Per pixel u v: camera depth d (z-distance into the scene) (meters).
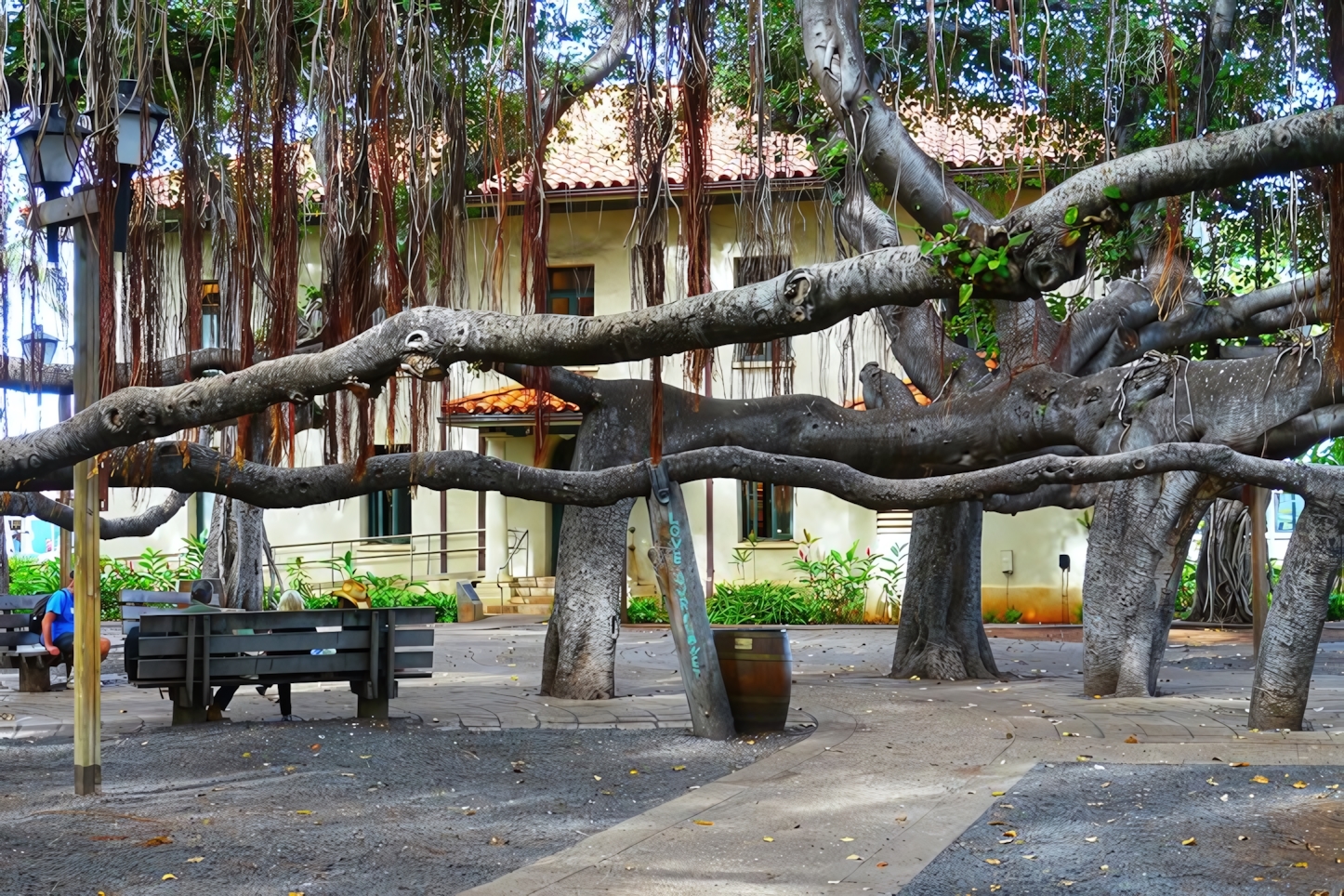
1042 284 3.64
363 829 6.98
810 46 10.49
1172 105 4.96
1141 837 6.68
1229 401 11.74
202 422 4.88
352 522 28.89
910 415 12.55
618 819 7.28
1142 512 13.01
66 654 13.44
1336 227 4.65
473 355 4.34
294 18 5.19
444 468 9.30
